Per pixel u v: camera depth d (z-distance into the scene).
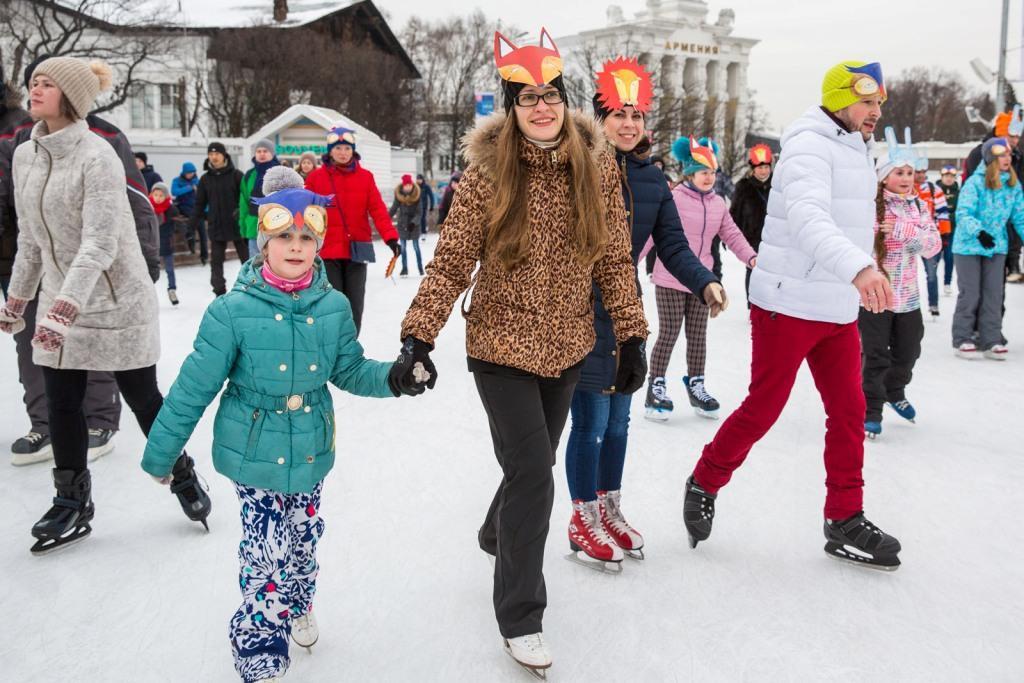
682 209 5.35
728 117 60.41
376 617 2.89
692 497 3.44
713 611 2.95
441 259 2.54
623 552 3.34
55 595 3.02
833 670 2.59
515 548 2.56
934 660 2.64
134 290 3.49
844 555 3.30
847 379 3.24
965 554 3.41
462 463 4.47
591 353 3.11
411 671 2.58
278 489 2.44
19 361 4.46
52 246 3.41
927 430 5.15
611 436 3.35
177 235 16.19
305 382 2.44
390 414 5.44
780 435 5.04
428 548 3.43
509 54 2.50
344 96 38.41
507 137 2.50
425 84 53.22
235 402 2.45
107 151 3.35
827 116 3.18
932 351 7.58
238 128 35.50
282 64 35.81
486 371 2.60
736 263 16.97
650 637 2.78
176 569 3.22
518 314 2.54
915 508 3.88
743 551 3.44
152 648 2.69
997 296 7.18
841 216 3.16
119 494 3.99
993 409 5.62
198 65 37.03
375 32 45.69
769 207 3.29
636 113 3.26
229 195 9.99
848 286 3.15
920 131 86.94
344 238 6.14
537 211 2.50
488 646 2.72
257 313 2.39
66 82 3.28
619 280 2.75
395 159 32.75
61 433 3.40
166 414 2.41
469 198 2.54
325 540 3.50
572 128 2.52
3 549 3.39
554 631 2.81
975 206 7.09
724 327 8.78
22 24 27.62
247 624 2.38
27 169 3.42
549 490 2.59
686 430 5.16
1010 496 4.04
